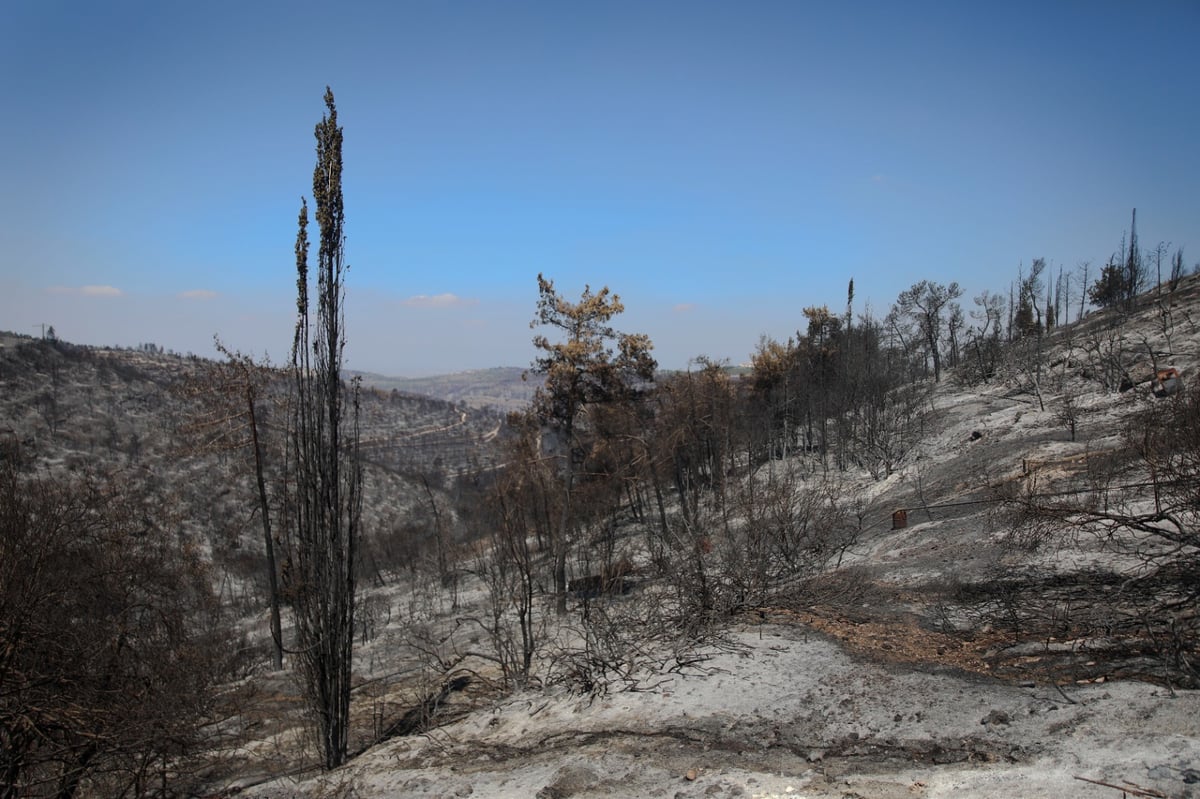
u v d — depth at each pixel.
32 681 11.36
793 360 55.25
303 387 11.35
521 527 15.14
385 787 8.55
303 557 11.34
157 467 35.09
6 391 84.31
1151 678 6.80
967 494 25.39
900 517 22.25
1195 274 59.12
